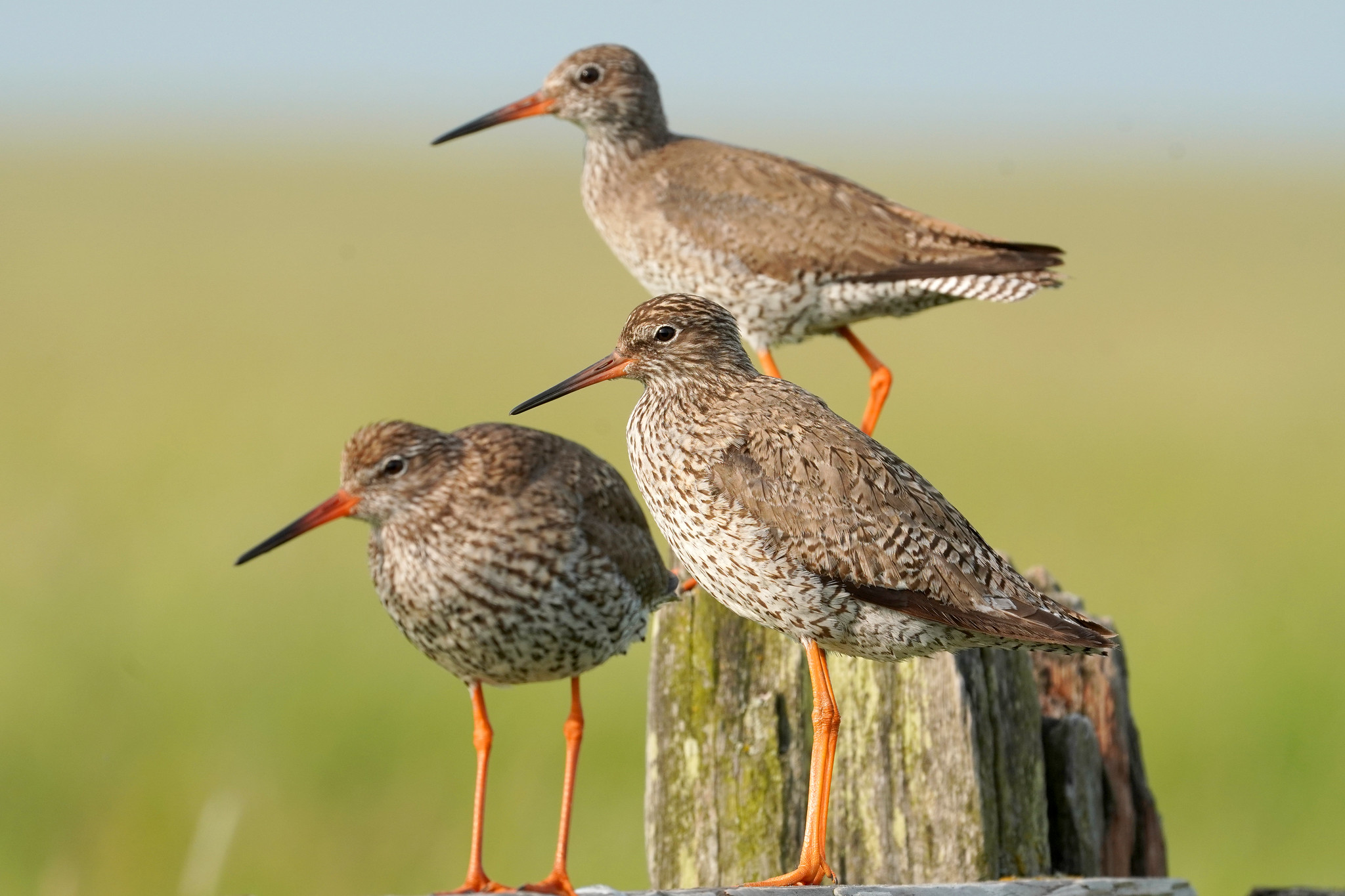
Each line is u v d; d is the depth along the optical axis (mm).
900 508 9055
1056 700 10117
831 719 8883
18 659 16312
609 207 14656
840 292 13656
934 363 33781
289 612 18344
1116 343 37031
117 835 13234
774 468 9141
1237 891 13609
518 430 10258
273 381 30359
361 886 13305
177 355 33250
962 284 13234
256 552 9891
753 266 13727
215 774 14172
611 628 10109
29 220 61219
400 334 36531
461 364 32312
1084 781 9414
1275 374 33625
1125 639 17969
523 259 53062
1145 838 10133
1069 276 13336
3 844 13062
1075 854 9383
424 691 16109
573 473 10109
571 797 9836
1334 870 13727
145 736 14836
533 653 9953
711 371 9766
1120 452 26484
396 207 72250
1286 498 24047
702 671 9453
